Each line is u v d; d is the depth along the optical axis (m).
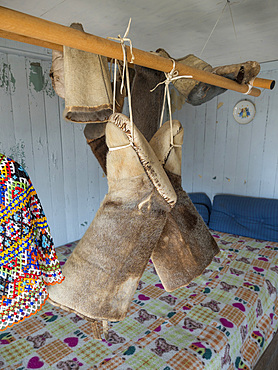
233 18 1.25
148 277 1.73
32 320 1.33
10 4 1.09
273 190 2.35
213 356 1.08
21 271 0.52
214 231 2.49
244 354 1.28
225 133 2.54
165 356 1.07
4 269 0.51
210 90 0.93
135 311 1.38
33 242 0.55
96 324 0.61
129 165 0.58
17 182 0.53
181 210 0.74
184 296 1.50
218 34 1.46
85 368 1.02
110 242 0.58
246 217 2.35
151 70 0.82
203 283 1.62
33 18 0.45
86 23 1.30
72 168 2.12
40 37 0.47
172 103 2.82
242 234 2.34
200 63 0.93
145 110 0.84
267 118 2.28
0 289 0.50
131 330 1.24
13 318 0.52
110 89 0.70
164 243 0.72
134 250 0.59
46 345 1.16
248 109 2.35
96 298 0.57
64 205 2.12
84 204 2.27
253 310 1.41
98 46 0.53
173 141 0.72
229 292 1.52
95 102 0.67
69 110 0.64
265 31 1.42
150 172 0.57
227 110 2.49
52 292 0.60
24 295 0.53
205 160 2.72
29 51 1.68
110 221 0.59
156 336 1.19
